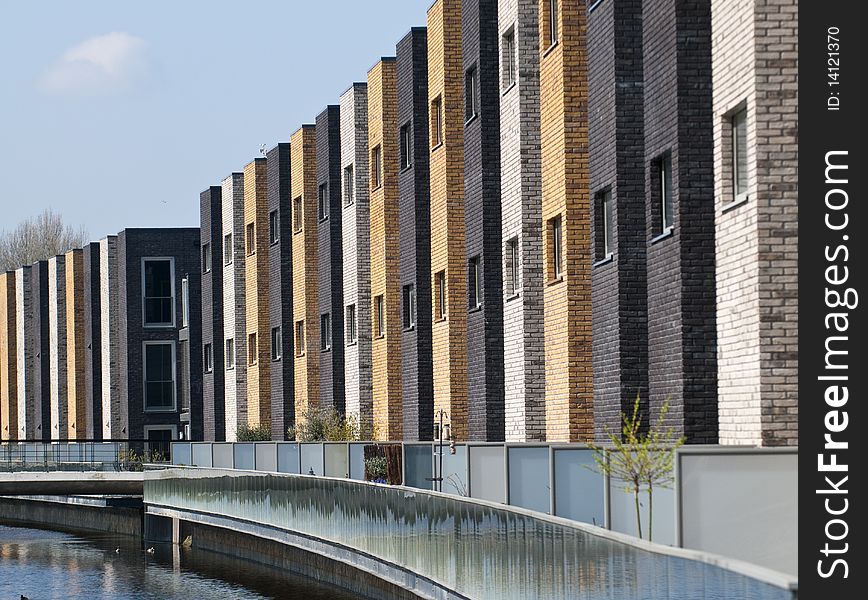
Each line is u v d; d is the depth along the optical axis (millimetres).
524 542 18156
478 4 34750
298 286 55719
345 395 50719
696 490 16531
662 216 23922
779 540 16609
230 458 45812
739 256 20500
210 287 68562
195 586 36438
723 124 21281
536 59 32312
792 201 19656
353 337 49969
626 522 19406
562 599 16547
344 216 50469
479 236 35125
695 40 22531
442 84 37562
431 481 29500
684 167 22484
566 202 28969
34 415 93812
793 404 19641
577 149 28938
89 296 83312
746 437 20328
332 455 36719
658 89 23438
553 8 30219
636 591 14117
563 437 29375
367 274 48688
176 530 49562
